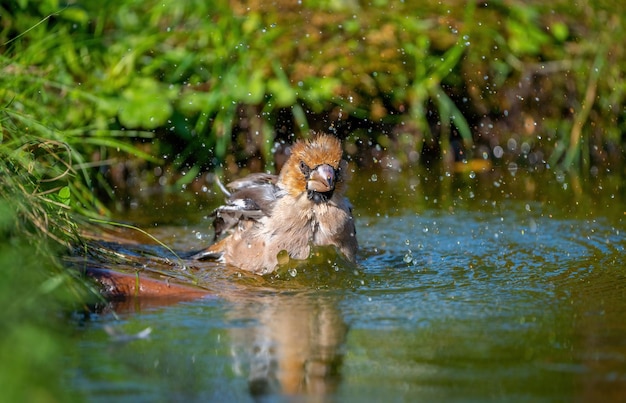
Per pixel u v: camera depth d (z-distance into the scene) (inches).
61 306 320.5
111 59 568.7
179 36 596.4
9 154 362.9
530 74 629.3
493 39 638.5
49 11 554.6
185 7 611.5
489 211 528.4
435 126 613.0
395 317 333.7
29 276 308.0
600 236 471.8
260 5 633.6
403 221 508.1
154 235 470.3
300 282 387.2
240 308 344.2
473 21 645.3
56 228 362.0
